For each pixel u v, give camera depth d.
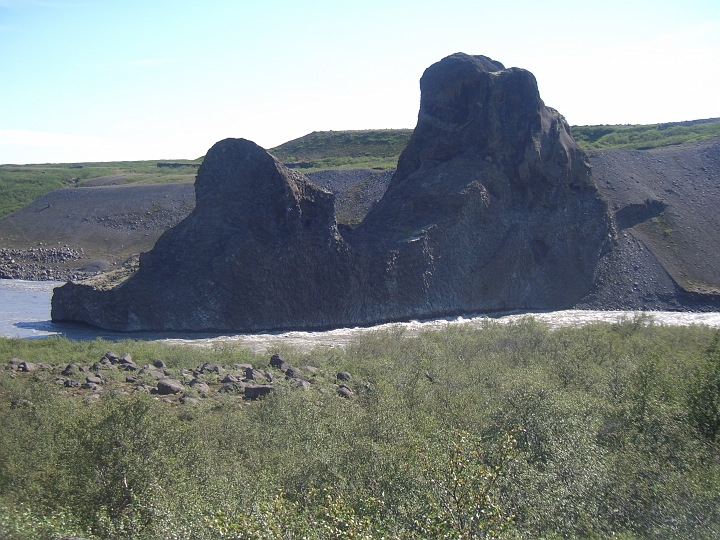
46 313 55.81
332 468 13.97
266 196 49.25
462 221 56.88
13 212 124.88
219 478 13.47
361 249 52.53
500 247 58.81
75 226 106.94
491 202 58.81
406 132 163.12
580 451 15.12
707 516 12.59
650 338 35.84
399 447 14.83
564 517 12.75
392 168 110.19
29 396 20.94
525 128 61.66
